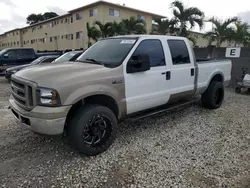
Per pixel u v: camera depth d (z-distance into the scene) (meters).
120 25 17.55
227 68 5.75
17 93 3.06
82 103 3.00
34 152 3.22
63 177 2.62
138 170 2.77
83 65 3.28
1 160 2.99
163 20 16.36
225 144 3.51
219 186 2.46
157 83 3.83
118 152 3.22
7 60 11.74
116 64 3.33
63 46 31.44
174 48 4.23
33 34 39.72
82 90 2.82
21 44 44.44
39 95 2.66
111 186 2.46
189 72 4.47
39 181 2.54
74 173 2.71
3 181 2.53
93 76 2.99
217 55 9.18
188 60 4.50
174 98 4.29
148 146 3.42
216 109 5.46
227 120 4.66
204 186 2.46
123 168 2.81
